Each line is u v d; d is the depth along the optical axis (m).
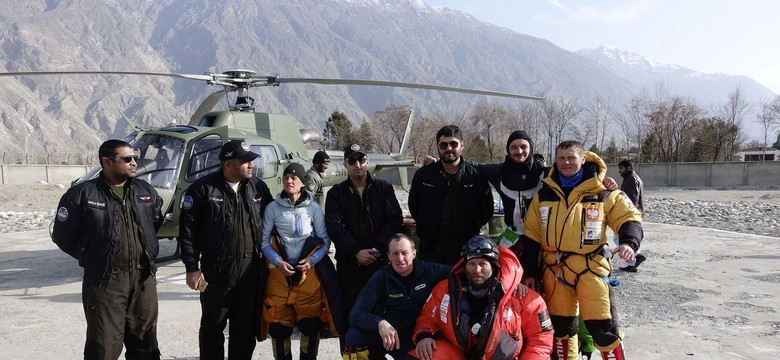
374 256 4.57
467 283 3.95
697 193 28.92
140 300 4.21
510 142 4.57
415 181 4.87
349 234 4.68
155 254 4.30
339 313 4.60
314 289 4.60
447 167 4.70
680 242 12.02
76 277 8.75
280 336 4.61
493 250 3.80
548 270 4.20
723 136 50.88
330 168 10.84
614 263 9.53
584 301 4.03
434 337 3.99
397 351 4.21
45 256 10.66
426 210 4.76
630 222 4.03
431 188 4.73
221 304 4.46
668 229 14.33
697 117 54.28
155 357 4.39
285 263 4.46
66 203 3.98
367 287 4.25
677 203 21.98
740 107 57.72
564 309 4.16
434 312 4.02
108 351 3.99
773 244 11.72
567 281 4.09
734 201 23.41
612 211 4.12
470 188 4.71
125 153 4.07
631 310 6.71
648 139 53.28
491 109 62.25
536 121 61.97
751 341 5.60
